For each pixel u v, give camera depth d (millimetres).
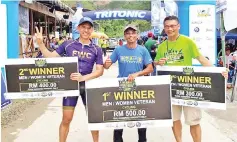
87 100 4422
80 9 21812
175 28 4824
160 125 4457
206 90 4684
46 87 4699
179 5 11273
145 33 29016
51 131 6637
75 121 7402
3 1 10453
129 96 4438
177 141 5098
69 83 4707
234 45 12422
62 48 5000
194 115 4891
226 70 4566
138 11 22641
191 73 4758
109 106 4434
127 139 6145
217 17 12484
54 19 22766
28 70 4676
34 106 9070
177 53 4898
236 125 7039
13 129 6809
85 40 4961
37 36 4922
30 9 16516
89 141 6082
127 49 5148
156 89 4441
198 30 11070
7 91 4688
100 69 4988
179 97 4863
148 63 5121
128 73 5141
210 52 11094
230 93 10609
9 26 10688
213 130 6680
